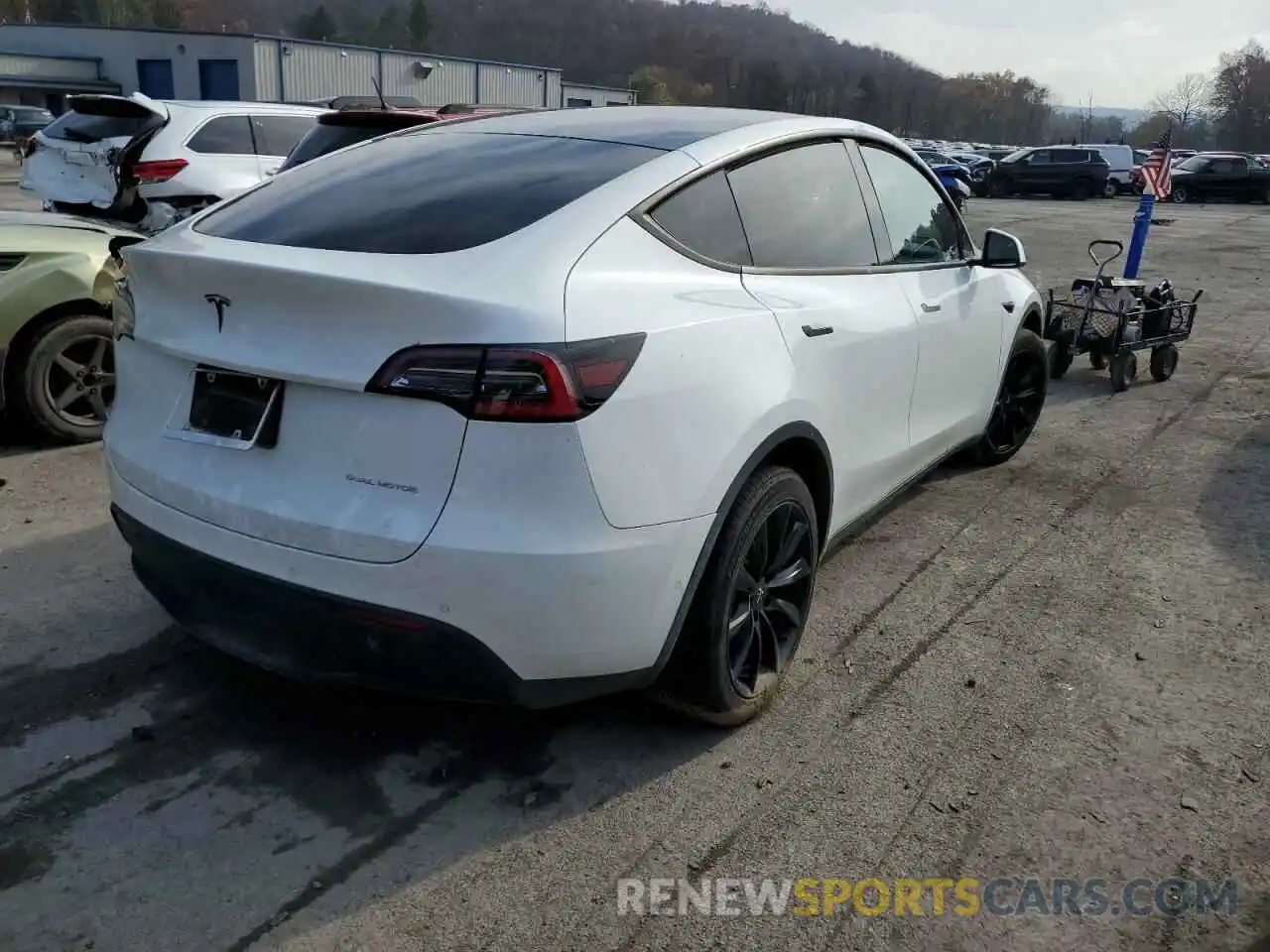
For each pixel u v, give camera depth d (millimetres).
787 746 3109
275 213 3066
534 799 2848
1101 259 16125
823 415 3254
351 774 2938
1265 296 12547
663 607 2668
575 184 2904
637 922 2432
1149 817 2824
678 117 3586
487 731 3150
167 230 3254
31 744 3025
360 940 2363
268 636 2648
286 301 2498
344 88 42250
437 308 2342
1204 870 2637
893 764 3031
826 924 2438
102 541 4414
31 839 2645
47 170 9492
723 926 2426
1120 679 3521
